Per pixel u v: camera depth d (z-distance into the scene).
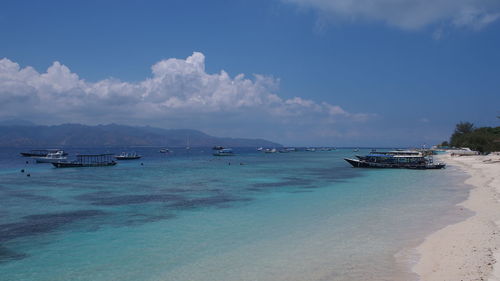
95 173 68.88
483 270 14.15
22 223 25.19
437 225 22.69
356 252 17.77
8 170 75.88
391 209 28.69
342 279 14.39
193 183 50.56
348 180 53.06
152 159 135.62
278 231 22.33
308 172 69.06
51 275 15.41
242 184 49.00
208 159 134.75
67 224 24.88
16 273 15.66
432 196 35.12
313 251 18.09
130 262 16.92
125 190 42.91
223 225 24.25
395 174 61.56
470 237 19.09
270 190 42.34
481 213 25.67
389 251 17.77
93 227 23.98
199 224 24.62
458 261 15.53
